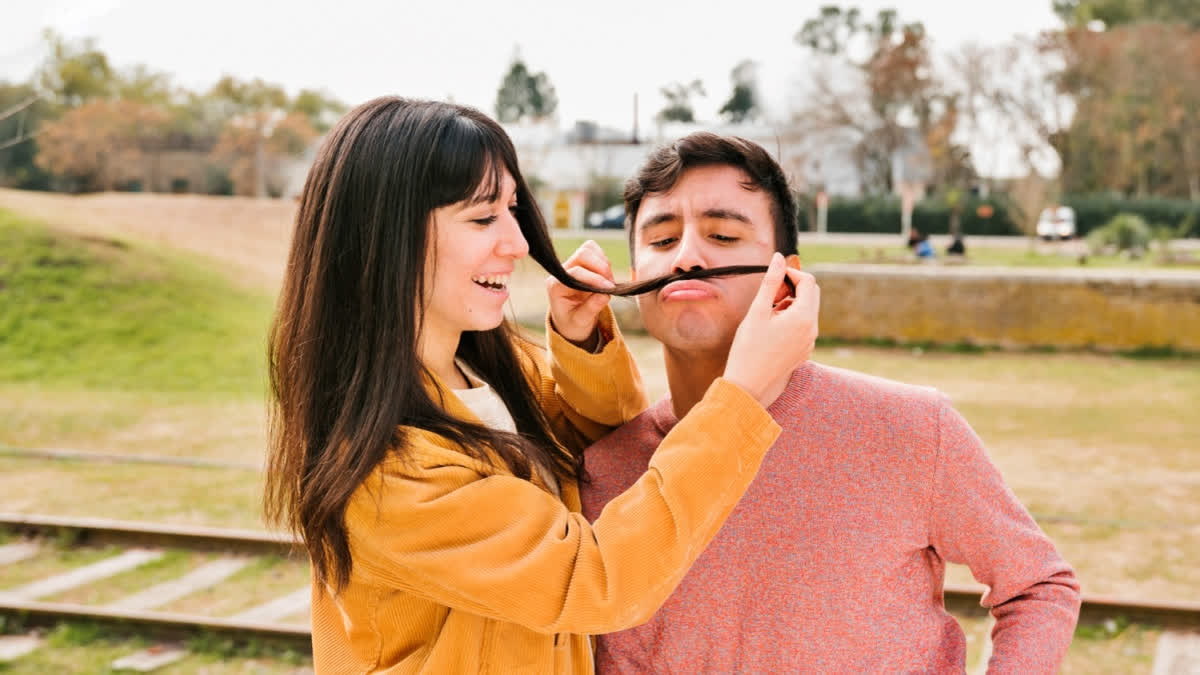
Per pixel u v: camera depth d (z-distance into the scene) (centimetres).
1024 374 1179
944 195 4525
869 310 1399
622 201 159
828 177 5131
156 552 603
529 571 122
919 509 140
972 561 142
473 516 125
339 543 130
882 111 4969
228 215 2358
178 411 1042
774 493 141
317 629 148
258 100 3525
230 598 534
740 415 127
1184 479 735
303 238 137
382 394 128
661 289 145
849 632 138
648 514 124
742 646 142
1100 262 2541
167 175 3316
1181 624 480
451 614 134
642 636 147
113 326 1431
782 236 150
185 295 1599
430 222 132
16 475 784
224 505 697
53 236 1691
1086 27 4481
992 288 1355
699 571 143
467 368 163
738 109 6694
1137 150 4394
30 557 598
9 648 474
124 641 481
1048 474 751
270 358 142
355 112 138
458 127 133
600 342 163
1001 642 138
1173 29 4425
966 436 142
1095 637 475
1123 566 562
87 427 959
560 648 141
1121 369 1207
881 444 140
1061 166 4453
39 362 1283
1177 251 2670
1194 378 1143
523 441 143
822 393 144
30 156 2906
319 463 129
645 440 158
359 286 131
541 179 4197
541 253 148
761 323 132
